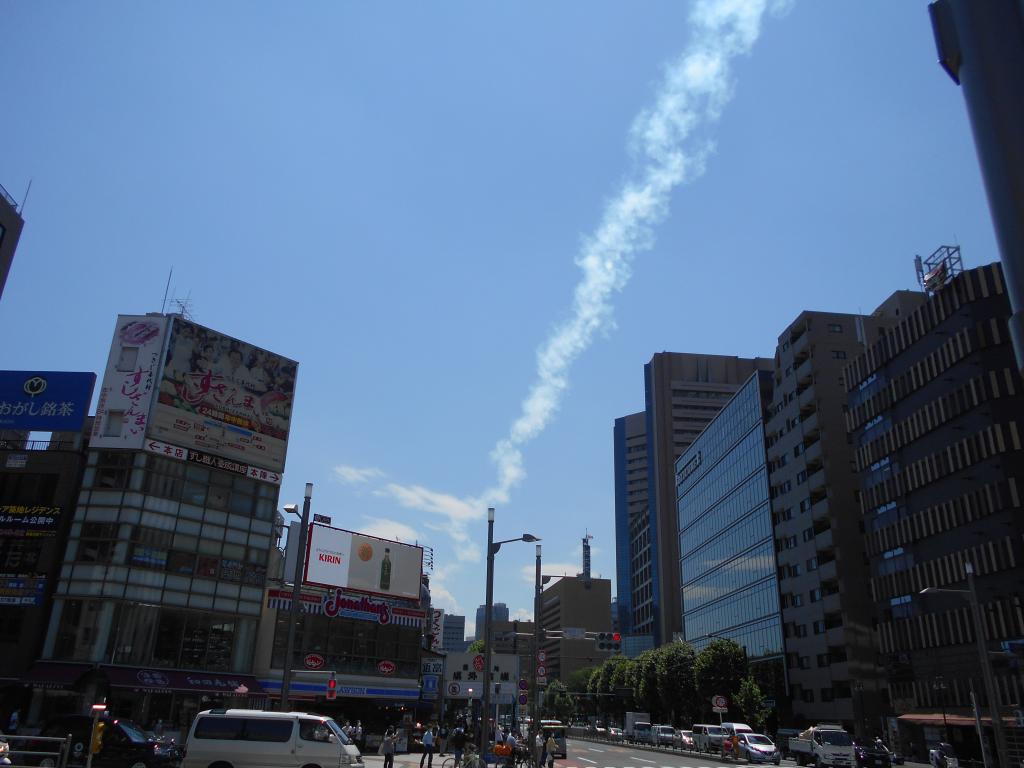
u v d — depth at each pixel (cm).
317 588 5234
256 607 4725
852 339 8175
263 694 4512
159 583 4300
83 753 2409
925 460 5775
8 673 3972
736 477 9825
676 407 16175
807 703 7619
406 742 4638
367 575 5572
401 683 5438
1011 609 4847
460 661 4859
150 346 4650
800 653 7838
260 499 4938
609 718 11081
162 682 4072
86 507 4291
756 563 8981
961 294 5575
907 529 5934
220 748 2144
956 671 5247
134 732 2492
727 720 7281
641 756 5122
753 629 8975
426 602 8538
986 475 5175
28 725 3819
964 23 386
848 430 6919
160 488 4434
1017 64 352
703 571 11000
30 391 4556
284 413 5234
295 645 4981
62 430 4478
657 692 8425
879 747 4322
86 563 4169
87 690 3884
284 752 2139
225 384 4919
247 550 4766
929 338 5881
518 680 4594
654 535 15638
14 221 3416
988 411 5212
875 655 6931
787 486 8388
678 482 12606
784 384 8631
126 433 4456
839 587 7181
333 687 3253
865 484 6594
